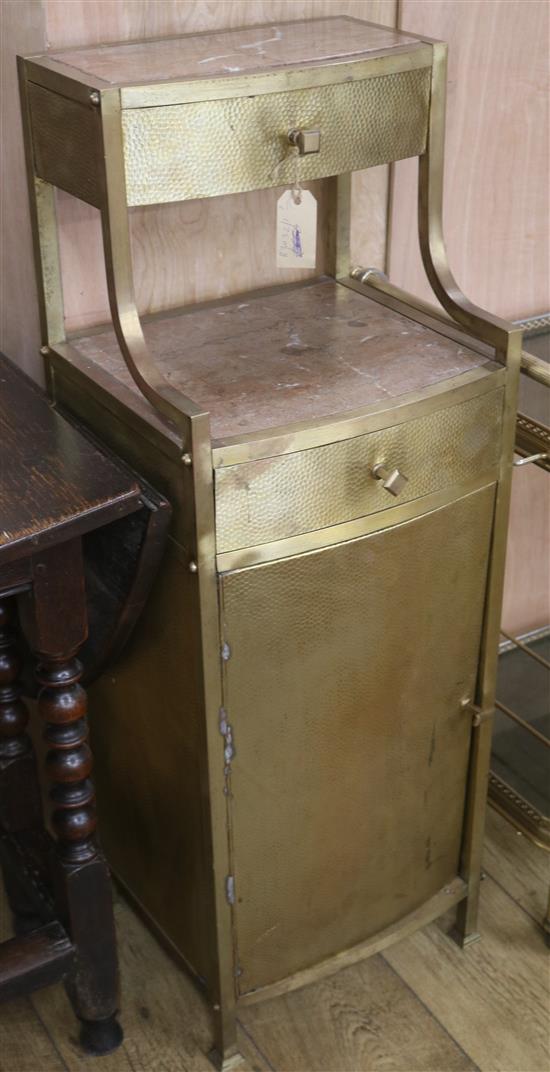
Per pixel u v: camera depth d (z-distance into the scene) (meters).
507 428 1.63
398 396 1.51
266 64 1.44
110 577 1.56
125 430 1.54
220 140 1.41
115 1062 1.82
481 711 1.80
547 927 1.99
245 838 1.68
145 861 1.91
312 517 1.49
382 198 1.86
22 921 1.99
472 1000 1.91
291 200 1.52
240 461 1.41
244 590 1.50
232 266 1.80
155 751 1.74
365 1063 1.82
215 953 1.74
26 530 1.33
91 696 1.88
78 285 1.69
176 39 1.59
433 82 1.54
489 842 2.19
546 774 2.05
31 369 1.88
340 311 1.76
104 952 1.75
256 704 1.58
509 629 2.39
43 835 1.90
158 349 1.65
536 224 2.04
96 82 1.36
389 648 1.66
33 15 1.53
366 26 1.65
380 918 1.89
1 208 1.76
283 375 1.57
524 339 2.04
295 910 1.78
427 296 2.00
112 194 1.38
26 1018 1.89
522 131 1.93
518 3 1.82
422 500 1.58
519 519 2.26
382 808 1.79
